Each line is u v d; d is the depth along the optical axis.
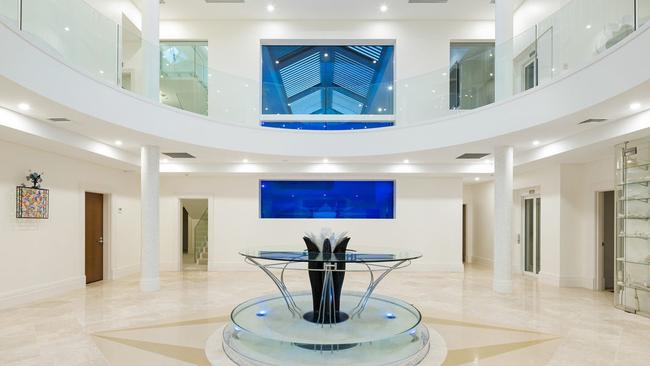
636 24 4.54
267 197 10.76
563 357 4.27
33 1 4.64
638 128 5.29
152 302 6.68
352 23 10.73
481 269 10.90
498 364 4.09
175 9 10.05
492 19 10.59
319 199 10.79
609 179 7.61
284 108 9.88
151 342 4.66
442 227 10.50
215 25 10.70
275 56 11.34
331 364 3.97
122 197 9.44
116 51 6.24
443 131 7.68
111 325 5.33
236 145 8.24
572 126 6.06
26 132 5.54
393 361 4.00
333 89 9.93
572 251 8.36
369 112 9.67
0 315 5.78
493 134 6.82
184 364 4.02
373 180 10.76
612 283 8.03
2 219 6.14
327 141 8.82
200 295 7.27
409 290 7.88
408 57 10.69
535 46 6.36
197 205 11.56
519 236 10.23
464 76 7.88
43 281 6.96
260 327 4.94
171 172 9.83
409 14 10.33
